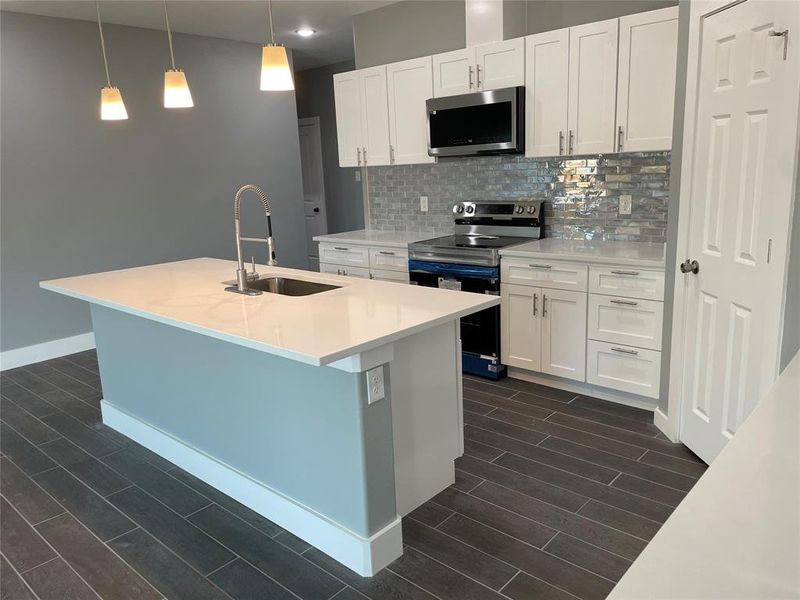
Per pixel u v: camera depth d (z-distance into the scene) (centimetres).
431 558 219
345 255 474
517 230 420
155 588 210
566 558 216
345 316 222
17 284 454
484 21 383
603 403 348
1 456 313
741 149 232
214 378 262
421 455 246
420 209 487
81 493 275
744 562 75
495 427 322
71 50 461
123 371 326
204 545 233
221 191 569
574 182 395
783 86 205
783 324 211
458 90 400
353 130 475
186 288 290
